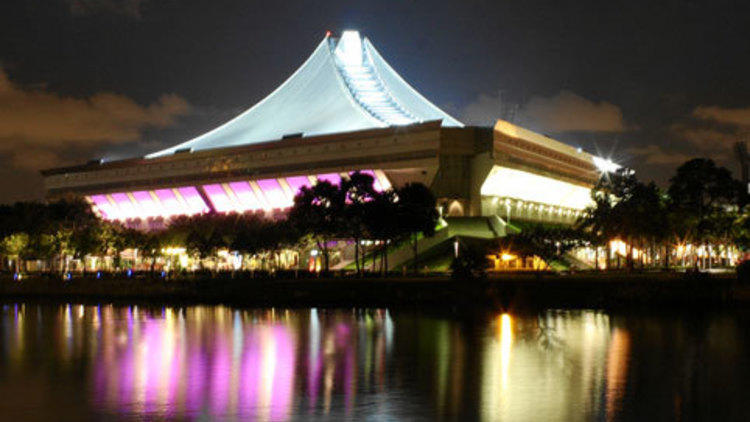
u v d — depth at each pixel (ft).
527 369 105.81
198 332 154.40
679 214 288.51
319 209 275.18
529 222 448.65
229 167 459.73
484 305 205.36
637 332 145.59
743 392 89.97
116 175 526.16
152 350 128.36
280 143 434.71
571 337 139.23
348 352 122.93
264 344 133.80
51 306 234.79
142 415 80.79
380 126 406.41
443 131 392.27
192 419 79.00
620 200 310.24
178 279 267.80
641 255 326.85
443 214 387.14
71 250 336.29
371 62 518.78
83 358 120.26
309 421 77.71
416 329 154.61
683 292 196.24
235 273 288.51
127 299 249.14
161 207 513.86
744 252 375.04
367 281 230.89
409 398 87.51
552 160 467.52
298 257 352.28
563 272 298.15
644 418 78.28
